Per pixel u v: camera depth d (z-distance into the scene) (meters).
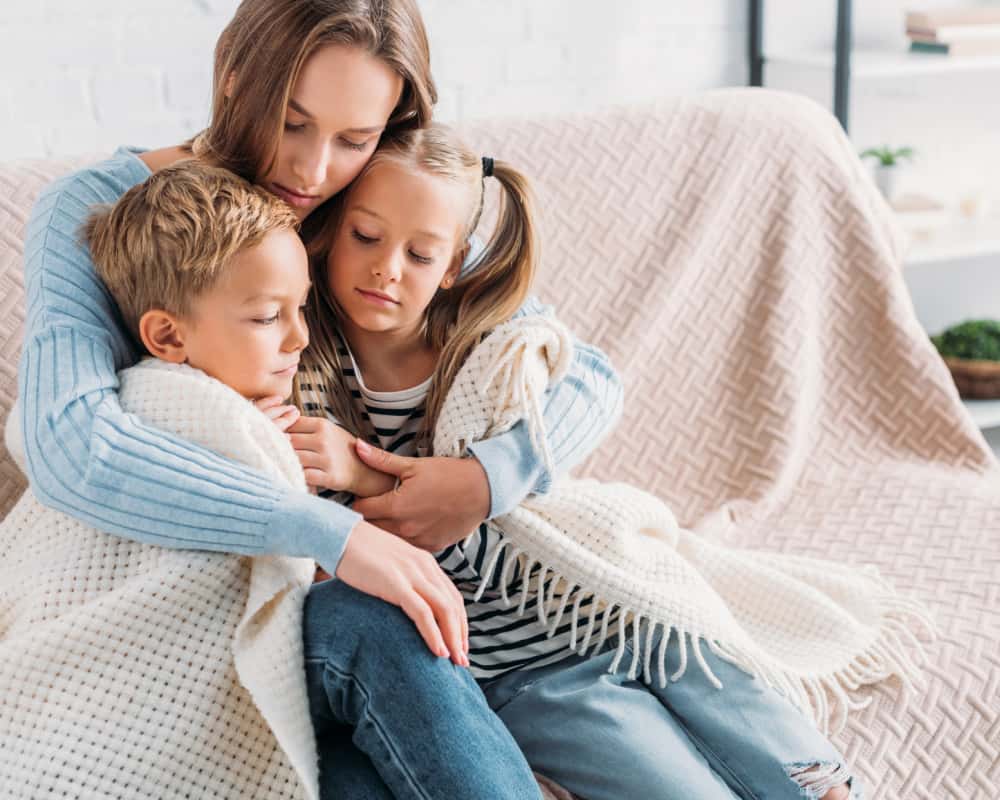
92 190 1.14
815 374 1.77
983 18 2.48
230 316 1.02
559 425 1.20
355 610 0.97
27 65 2.00
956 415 1.77
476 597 1.18
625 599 1.17
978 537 1.54
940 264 2.77
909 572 1.48
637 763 1.10
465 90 2.31
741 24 2.52
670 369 1.68
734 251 1.72
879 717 1.25
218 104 1.11
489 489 1.12
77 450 0.96
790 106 1.82
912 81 2.65
